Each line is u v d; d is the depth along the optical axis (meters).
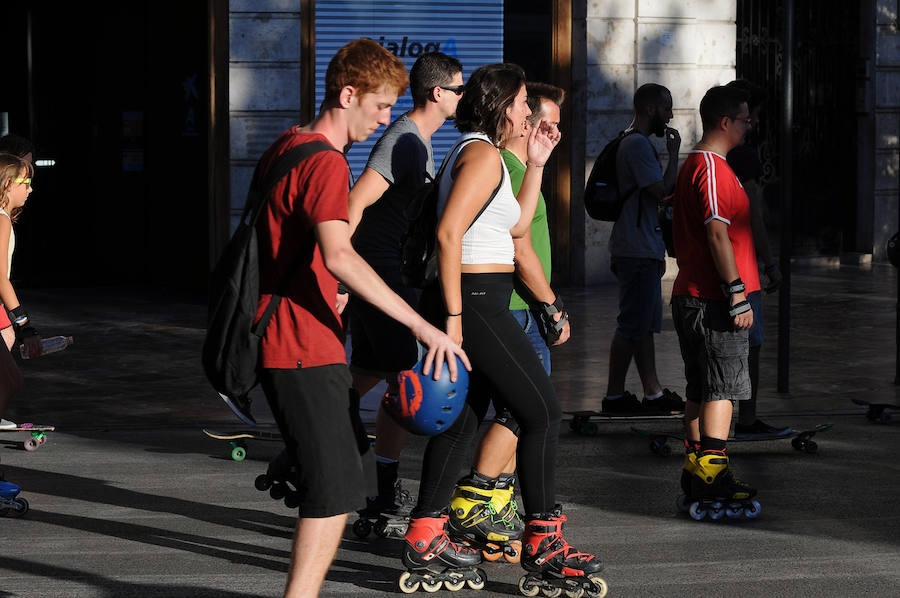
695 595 5.50
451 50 16.14
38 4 16.62
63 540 6.30
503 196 5.43
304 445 4.54
